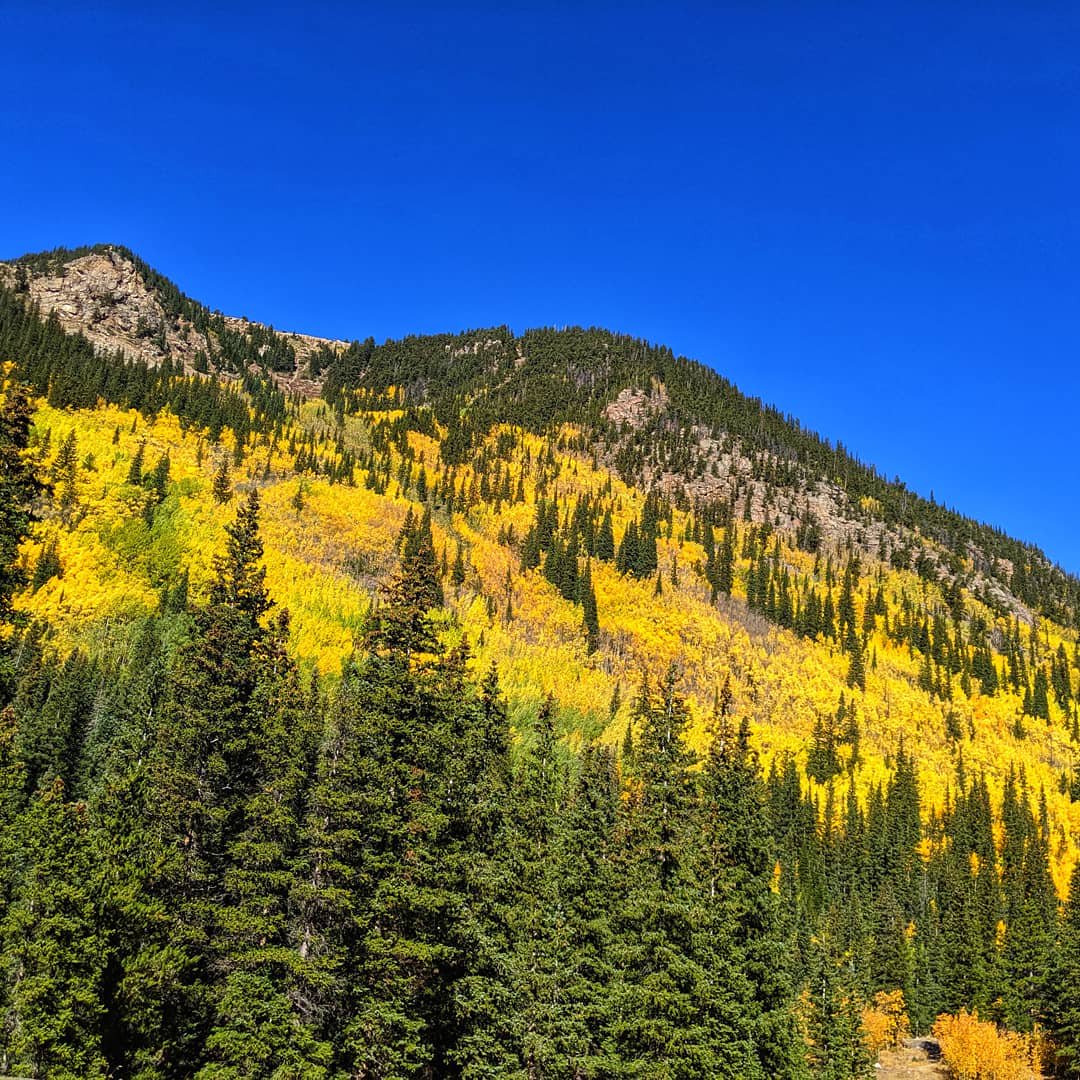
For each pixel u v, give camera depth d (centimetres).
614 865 3161
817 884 8806
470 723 3288
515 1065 2741
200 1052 2573
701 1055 2673
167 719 2878
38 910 2488
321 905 2597
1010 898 8775
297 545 11194
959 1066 6169
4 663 2664
